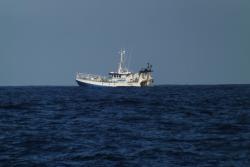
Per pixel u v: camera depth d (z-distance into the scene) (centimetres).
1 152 9838
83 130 13000
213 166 8562
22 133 12494
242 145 10325
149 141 11025
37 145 10575
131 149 10025
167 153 9594
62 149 10112
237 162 8831
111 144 10638
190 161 8919
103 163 8831
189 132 12488
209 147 10175
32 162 8919
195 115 17288
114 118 16250
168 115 17288
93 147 10300
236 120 15275
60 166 8644
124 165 8669
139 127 13600
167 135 11944
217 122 14738
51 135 12050
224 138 11294
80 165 8712
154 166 8581
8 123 14912
